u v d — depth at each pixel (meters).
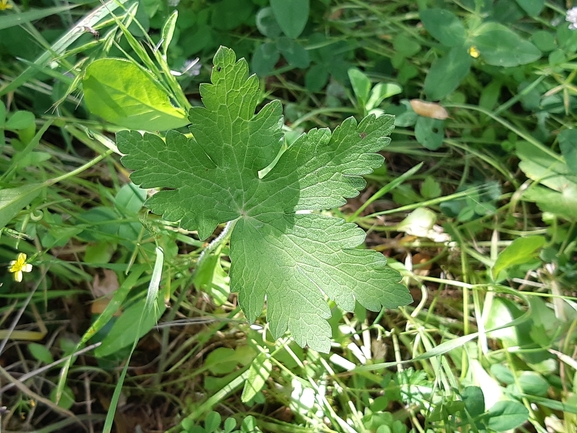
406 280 0.18
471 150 0.21
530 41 0.21
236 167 0.12
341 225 0.12
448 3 0.22
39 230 0.16
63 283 0.17
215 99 0.11
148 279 0.16
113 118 0.14
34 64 0.15
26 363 0.16
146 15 0.18
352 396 0.17
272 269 0.12
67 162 0.19
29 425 0.15
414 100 0.20
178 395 0.17
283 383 0.16
